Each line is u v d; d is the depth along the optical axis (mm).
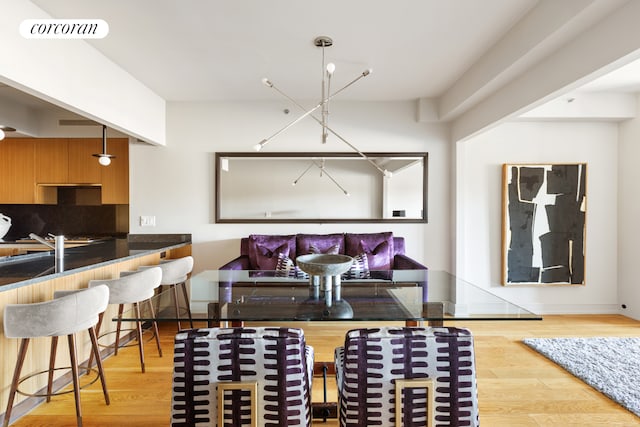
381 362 1271
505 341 3238
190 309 1896
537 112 3920
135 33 2555
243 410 1250
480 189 4176
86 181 4582
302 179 4203
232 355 1249
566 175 4129
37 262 2506
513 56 2520
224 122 4191
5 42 1963
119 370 2666
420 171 4227
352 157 4207
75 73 2543
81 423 1913
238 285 2479
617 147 4141
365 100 4191
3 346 2023
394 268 3926
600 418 2062
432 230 4250
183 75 3371
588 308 4168
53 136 4461
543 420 2041
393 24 2455
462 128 3865
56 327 1795
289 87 3711
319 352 2963
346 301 2035
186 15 2322
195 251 4207
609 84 3604
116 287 2375
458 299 2082
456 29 2533
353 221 4207
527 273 4156
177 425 1253
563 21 2033
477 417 1282
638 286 3895
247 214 4203
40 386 2256
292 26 2473
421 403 1274
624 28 1854
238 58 2986
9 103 4066
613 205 4156
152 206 4195
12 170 4551
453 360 1273
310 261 2398
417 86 3715
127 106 3299
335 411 2002
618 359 2791
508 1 2201
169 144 4188
